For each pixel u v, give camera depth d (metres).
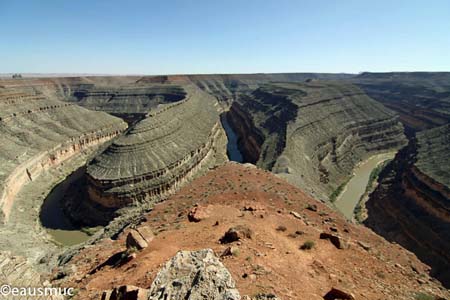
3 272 13.76
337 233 26.75
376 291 16.14
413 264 23.98
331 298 14.08
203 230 23.25
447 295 18.34
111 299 12.80
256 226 23.81
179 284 10.56
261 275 15.11
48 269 26.38
